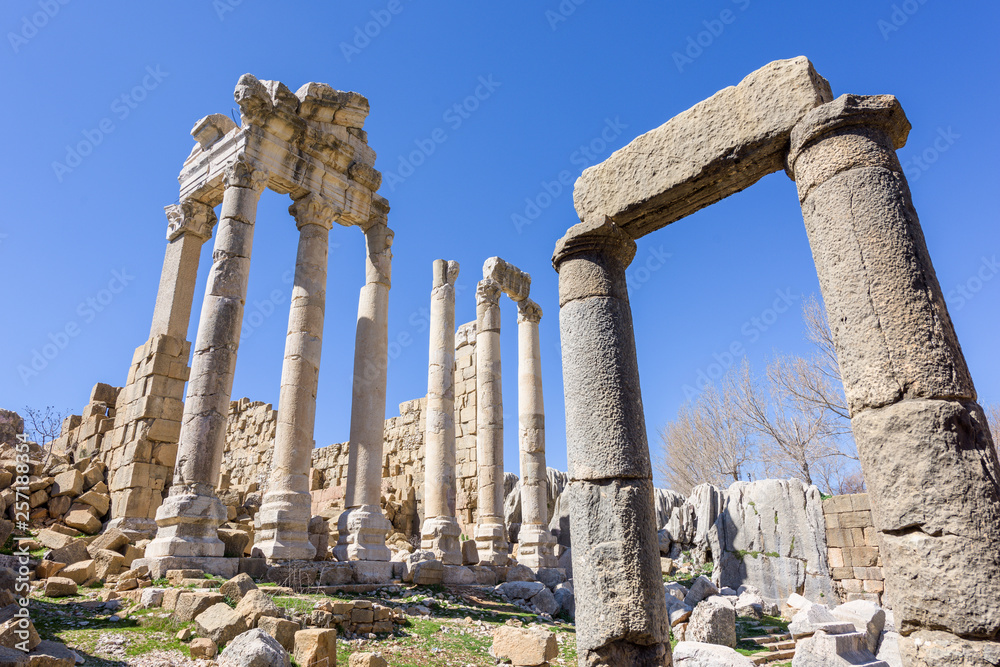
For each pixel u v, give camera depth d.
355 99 17.94
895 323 5.51
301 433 14.96
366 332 17.27
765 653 11.99
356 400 16.77
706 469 40.66
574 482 7.25
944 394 5.25
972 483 4.98
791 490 20.78
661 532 24.08
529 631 10.21
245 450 30.30
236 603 9.55
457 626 11.89
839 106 6.19
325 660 8.27
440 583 15.67
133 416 16.69
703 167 7.15
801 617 12.97
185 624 8.77
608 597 6.62
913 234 5.77
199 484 12.72
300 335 15.67
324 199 16.97
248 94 15.47
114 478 16.48
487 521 20.14
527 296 24.02
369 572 14.57
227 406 13.65
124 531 14.29
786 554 20.12
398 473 27.58
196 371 13.53
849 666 9.92
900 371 5.40
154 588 9.77
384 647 9.70
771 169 7.14
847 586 18.78
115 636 8.22
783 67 6.86
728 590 19.39
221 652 7.96
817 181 6.26
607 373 7.35
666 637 6.59
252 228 15.10
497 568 18.59
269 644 7.77
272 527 13.95
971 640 4.73
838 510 19.61
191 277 18.09
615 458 6.99
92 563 11.27
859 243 5.82
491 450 20.77
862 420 5.57
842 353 5.82
